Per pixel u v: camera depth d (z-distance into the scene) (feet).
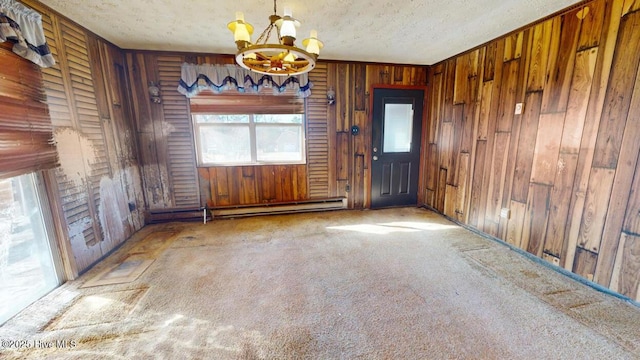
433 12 7.15
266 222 11.54
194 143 11.21
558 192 7.31
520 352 4.67
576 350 4.70
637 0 5.51
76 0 6.41
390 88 12.41
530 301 6.08
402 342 4.92
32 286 6.24
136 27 8.07
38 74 6.23
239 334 5.15
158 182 11.18
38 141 6.19
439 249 8.84
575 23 6.68
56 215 6.67
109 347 4.81
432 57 11.34
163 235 10.12
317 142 12.25
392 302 6.09
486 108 9.56
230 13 7.21
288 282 6.94
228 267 7.72
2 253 5.68
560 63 7.09
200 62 10.53
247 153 11.92
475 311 5.76
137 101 10.43
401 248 8.93
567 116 7.00
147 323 5.43
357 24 7.92
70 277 7.01
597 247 6.49
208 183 11.64
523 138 8.23
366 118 12.49
